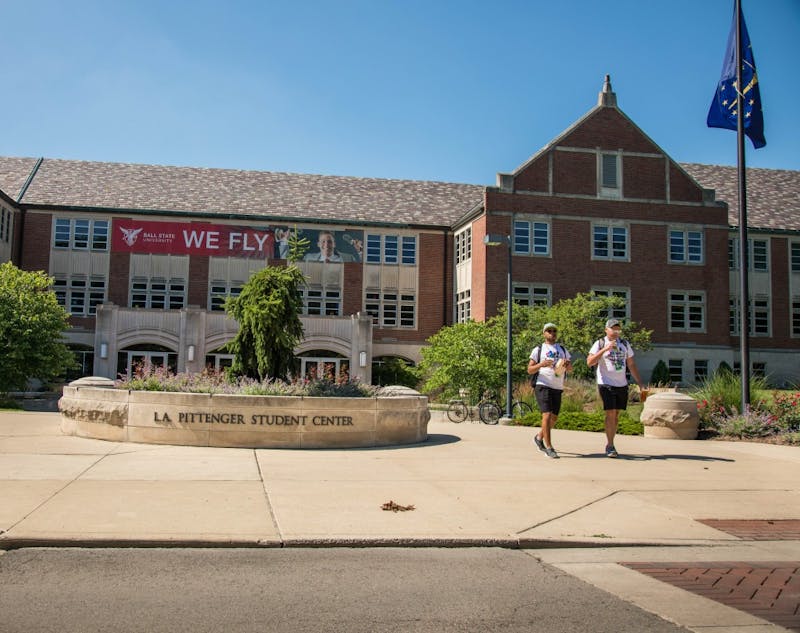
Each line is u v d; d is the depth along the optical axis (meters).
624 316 37.84
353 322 37.03
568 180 37.97
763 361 40.91
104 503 7.79
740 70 17.73
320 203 43.19
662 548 6.96
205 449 12.41
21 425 15.72
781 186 46.91
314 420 13.01
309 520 7.39
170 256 40.38
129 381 15.19
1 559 6.02
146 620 4.70
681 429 15.32
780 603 5.31
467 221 40.03
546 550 6.85
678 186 39.03
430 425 19.50
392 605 5.12
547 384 12.01
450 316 42.16
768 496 9.20
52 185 41.50
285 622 4.73
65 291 39.62
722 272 39.12
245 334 21.36
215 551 6.45
